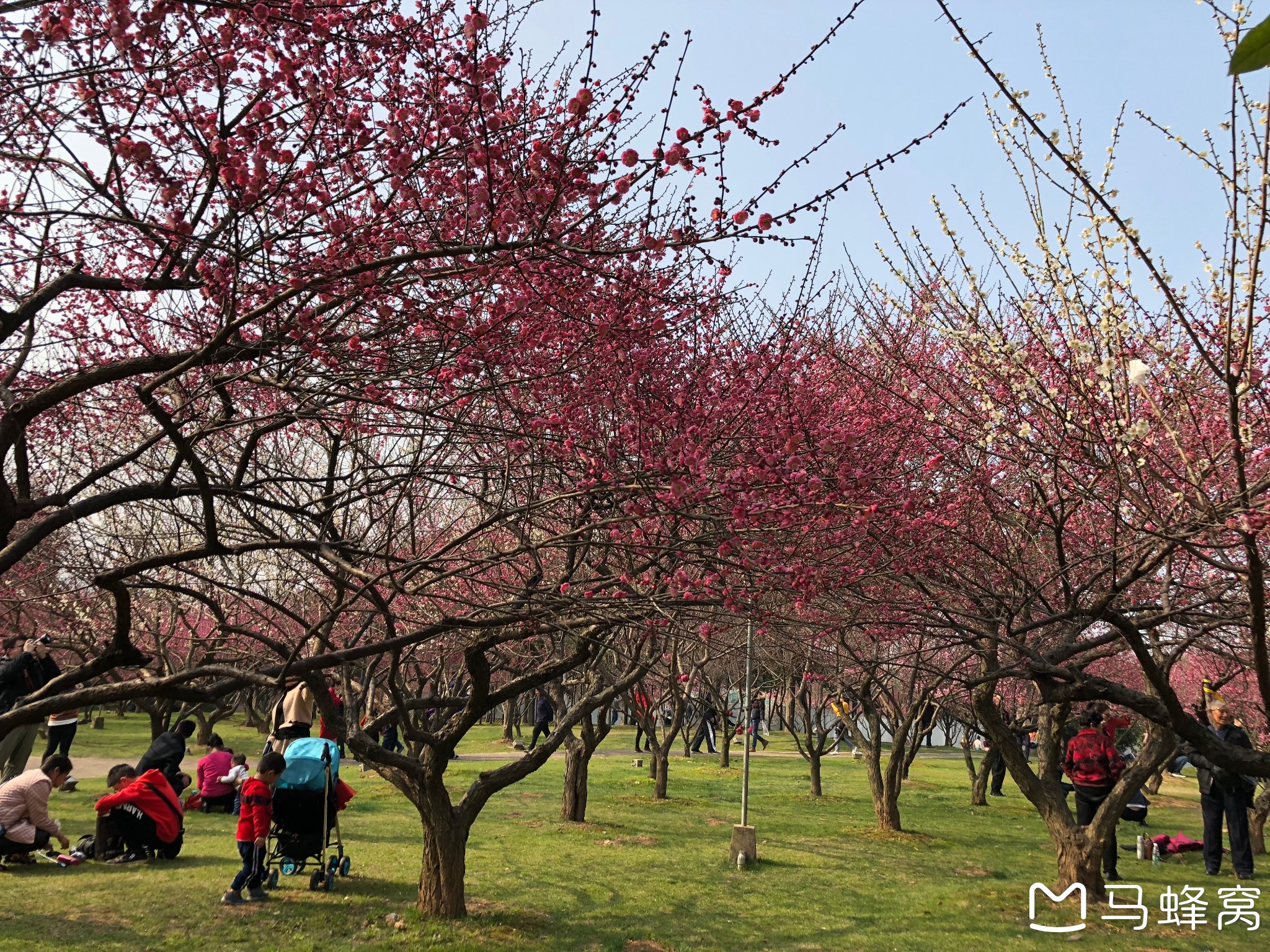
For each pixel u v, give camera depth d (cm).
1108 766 905
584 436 524
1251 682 1149
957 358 593
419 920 699
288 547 410
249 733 2391
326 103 406
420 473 498
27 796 826
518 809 1355
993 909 788
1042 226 485
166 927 652
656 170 349
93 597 1226
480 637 677
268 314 475
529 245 334
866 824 1290
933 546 633
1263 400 441
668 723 2548
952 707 1534
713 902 817
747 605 478
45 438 705
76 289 550
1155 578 744
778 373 613
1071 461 525
